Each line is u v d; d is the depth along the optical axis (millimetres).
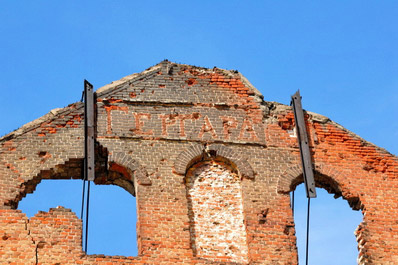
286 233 48500
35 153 49656
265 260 47531
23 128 50281
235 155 50875
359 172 51531
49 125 50594
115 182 50781
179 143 50844
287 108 53281
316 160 51625
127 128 50969
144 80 52938
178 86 53031
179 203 48719
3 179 48562
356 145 52375
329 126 52938
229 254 47844
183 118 51875
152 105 52062
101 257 46469
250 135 51875
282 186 50125
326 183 51625
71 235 47000
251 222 48594
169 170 49750
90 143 49656
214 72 53969
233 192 49875
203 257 47594
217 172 50469
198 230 48344
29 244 46438
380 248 48906
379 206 50375
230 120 52281
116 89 52281
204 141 51125
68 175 50188
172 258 46906
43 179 49688
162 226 47781
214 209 49188
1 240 46344
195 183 49938
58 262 46156
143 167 49688
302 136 51812
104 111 51406
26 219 47094
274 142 51812
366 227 49500
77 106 51531
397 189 51125
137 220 48188
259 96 53375
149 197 48688
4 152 49406
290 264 47562
